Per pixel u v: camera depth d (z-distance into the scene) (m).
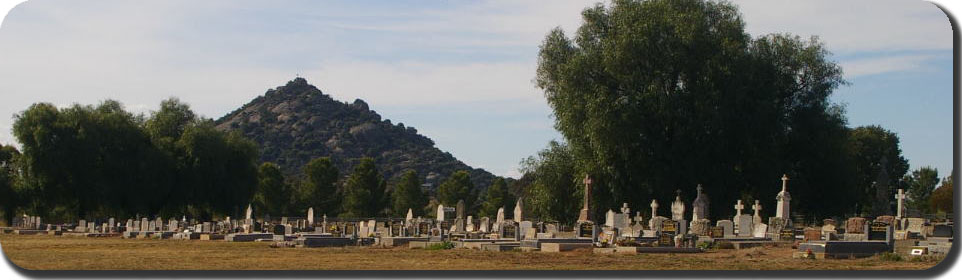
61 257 34.50
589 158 64.12
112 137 84.75
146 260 32.81
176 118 93.81
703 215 59.19
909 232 46.00
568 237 41.56
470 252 37.06
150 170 85.56
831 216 69.00
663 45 63.12
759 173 63.97
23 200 83.75
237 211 94.31
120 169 84.12
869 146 110.12
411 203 141.75
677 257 33.72
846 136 68.44
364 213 138.75
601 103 61.78
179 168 89.94
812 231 40.34
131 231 60.03
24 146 80.69
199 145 90.88
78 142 81.44
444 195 150.25
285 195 136.88
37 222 72.56
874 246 33.16
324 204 139.50
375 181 141.88
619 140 61.22
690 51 63.16
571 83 64.38
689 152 63.19
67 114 83.25
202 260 32.81
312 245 42.72
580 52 66.06
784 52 66.19
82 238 56.22
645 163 62.72
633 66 63.19
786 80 65.75
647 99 61.78
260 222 68.94
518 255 34.94
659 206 63.72
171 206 92.31
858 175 77.25
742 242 39.94
